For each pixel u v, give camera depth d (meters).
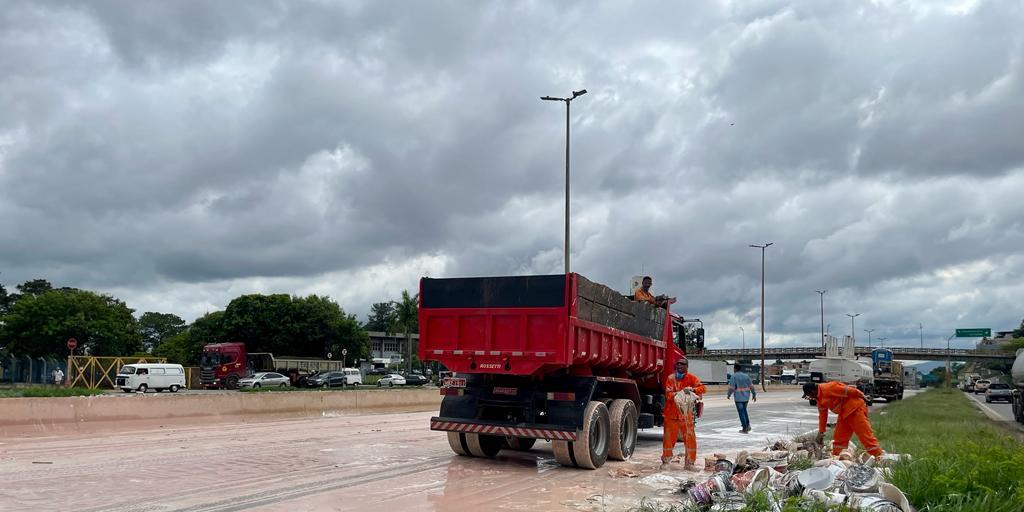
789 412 33.12
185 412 19.80
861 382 42.97
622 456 12.97
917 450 13.26
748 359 121.81
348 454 13.25
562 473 11.58
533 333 11.83
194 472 10.69
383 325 138.88
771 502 7.62
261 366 64.44
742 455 11.33
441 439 16.20
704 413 31.53
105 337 74.56
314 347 86.62
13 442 14.34
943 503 7.04
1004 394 60.56
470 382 12.91
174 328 141.12
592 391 12.17
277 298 85.06
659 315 16.27
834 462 9.83
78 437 15.48
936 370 199.75
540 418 12.24
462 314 12.45
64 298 73.88
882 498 7.25
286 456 12.73
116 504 8.31
